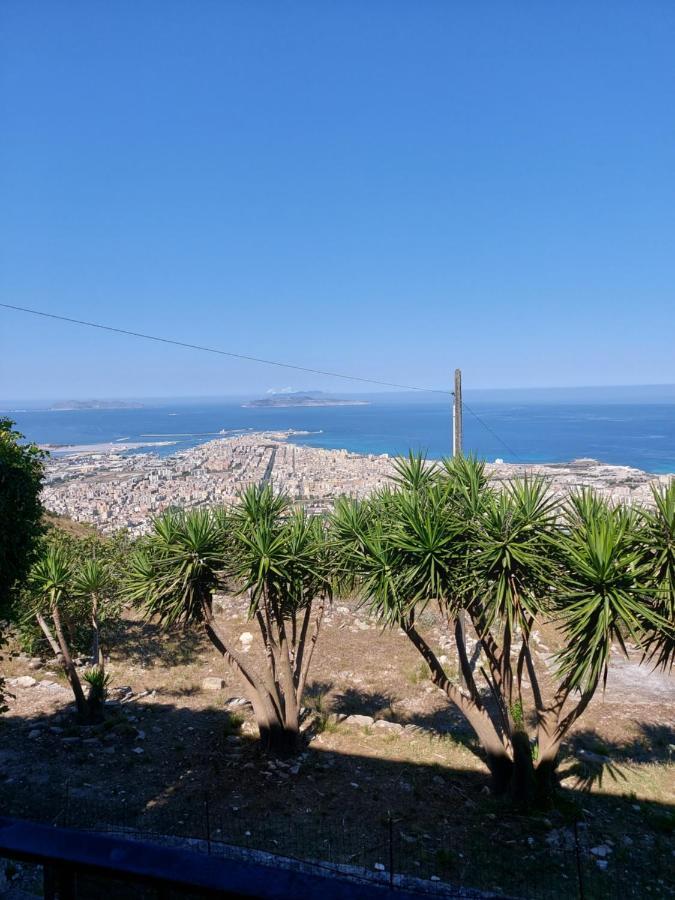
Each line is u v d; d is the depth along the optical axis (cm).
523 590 1048
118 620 2444
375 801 1190
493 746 1230
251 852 959
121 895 177
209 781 1252
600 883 952
